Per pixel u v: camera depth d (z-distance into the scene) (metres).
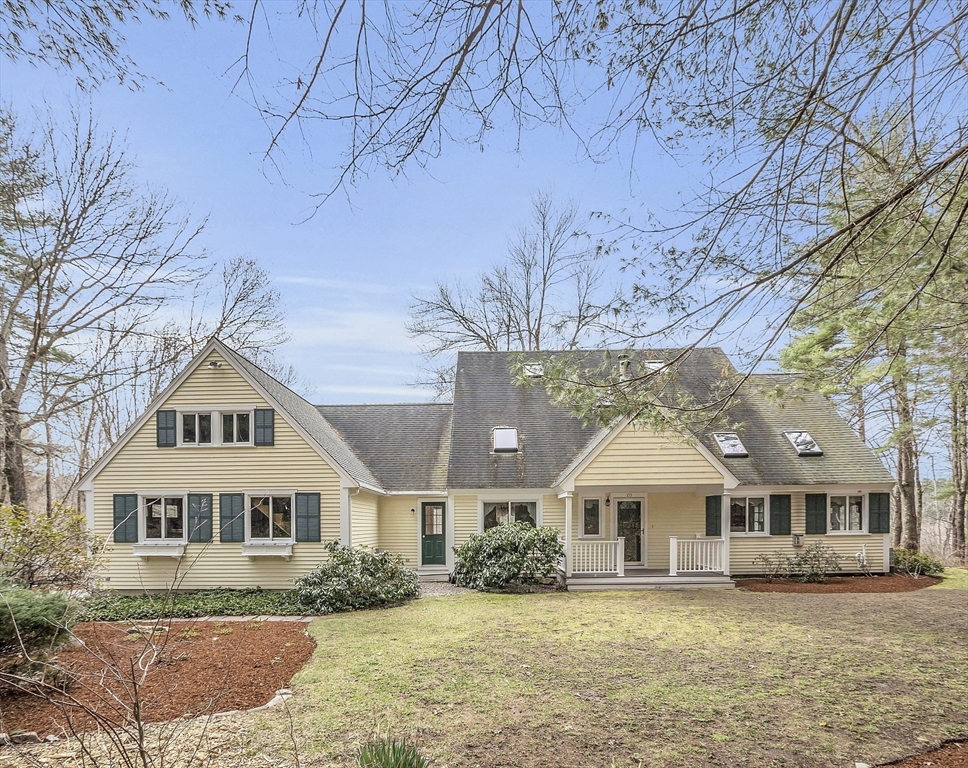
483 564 15.55
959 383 8.86
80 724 6.20
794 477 17.23
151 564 15.30
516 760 5.49
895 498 26.42
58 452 19.05
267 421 15.61
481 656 8.85
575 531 17.38
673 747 5.77
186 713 6.54
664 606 12.85
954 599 13.58
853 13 3.75
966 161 4.20
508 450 18.09
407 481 18.75
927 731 6.17
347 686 7.47
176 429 15.59
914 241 5.23
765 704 6.89
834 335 9.94
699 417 5.66
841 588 15.32
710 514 17.14
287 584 15.17
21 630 6.73
